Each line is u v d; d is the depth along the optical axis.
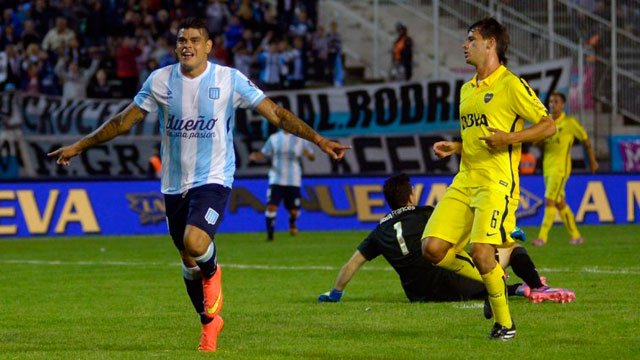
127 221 60.97
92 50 72.56
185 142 20.47
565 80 67.50
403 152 67.88
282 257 44.16
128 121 20.83
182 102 20.36
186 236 19.81
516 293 27.83
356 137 67.75
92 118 65.75
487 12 76.00
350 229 63.47
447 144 22.53
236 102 20.53
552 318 24.48
